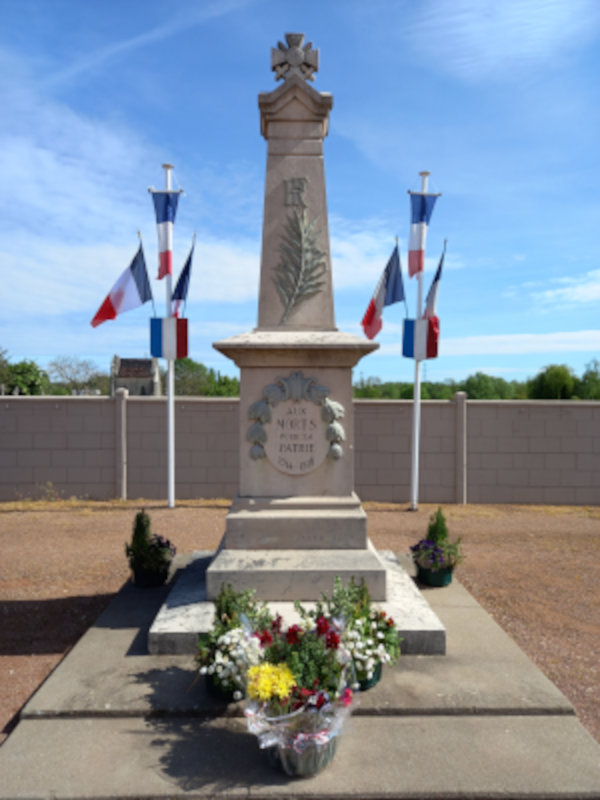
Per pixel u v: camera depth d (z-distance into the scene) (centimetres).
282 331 569
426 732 375
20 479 1318
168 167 1126
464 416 1320
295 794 318
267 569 514
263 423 557
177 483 1330
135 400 1317
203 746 362
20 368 3045
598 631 575
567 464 1328
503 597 674
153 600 608
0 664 493
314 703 319
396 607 511
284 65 578
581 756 350
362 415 1329
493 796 317
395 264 1141
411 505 1248
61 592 679
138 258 1116
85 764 344
